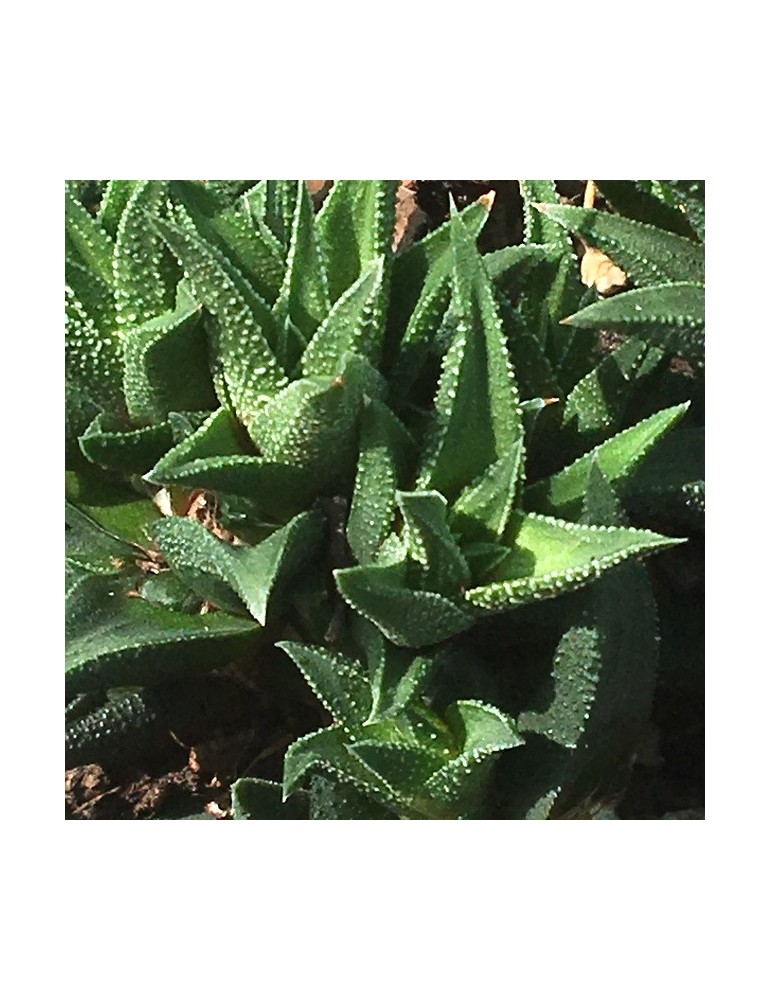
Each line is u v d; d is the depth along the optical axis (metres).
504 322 0.48
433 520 0.45
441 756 0.46
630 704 0.47
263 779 0.49
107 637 0.48
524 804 0.47
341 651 0.48
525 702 0.47
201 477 0.46
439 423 0.46
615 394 0.49
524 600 0.45
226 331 0.46
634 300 0.48
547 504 0.47
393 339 0.49
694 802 0.49
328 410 0.45
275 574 0.46
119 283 0.49
